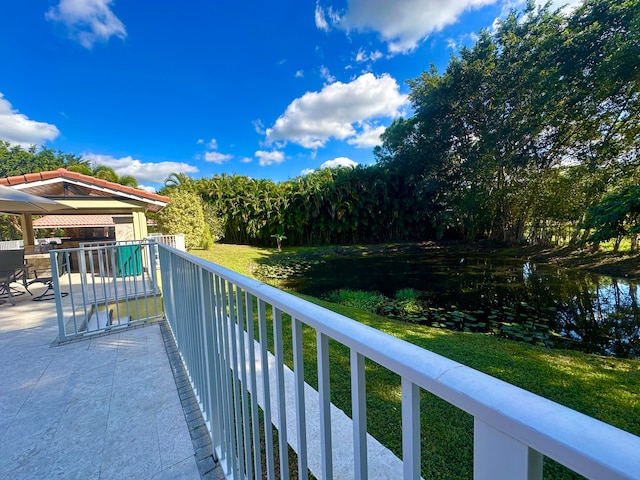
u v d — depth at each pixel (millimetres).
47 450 1463
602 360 3150
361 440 619
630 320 5035
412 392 501
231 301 1230
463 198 14453
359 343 590
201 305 1594
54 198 6180
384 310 5699
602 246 10289
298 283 8367
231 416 1322
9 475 1321
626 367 2961
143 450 1477
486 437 391
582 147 10484
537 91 10688
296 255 13617
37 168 20672
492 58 12273
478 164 13195
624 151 9289
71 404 1820
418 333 3979
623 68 7984
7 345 2650
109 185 6445
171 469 1374
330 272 9930
